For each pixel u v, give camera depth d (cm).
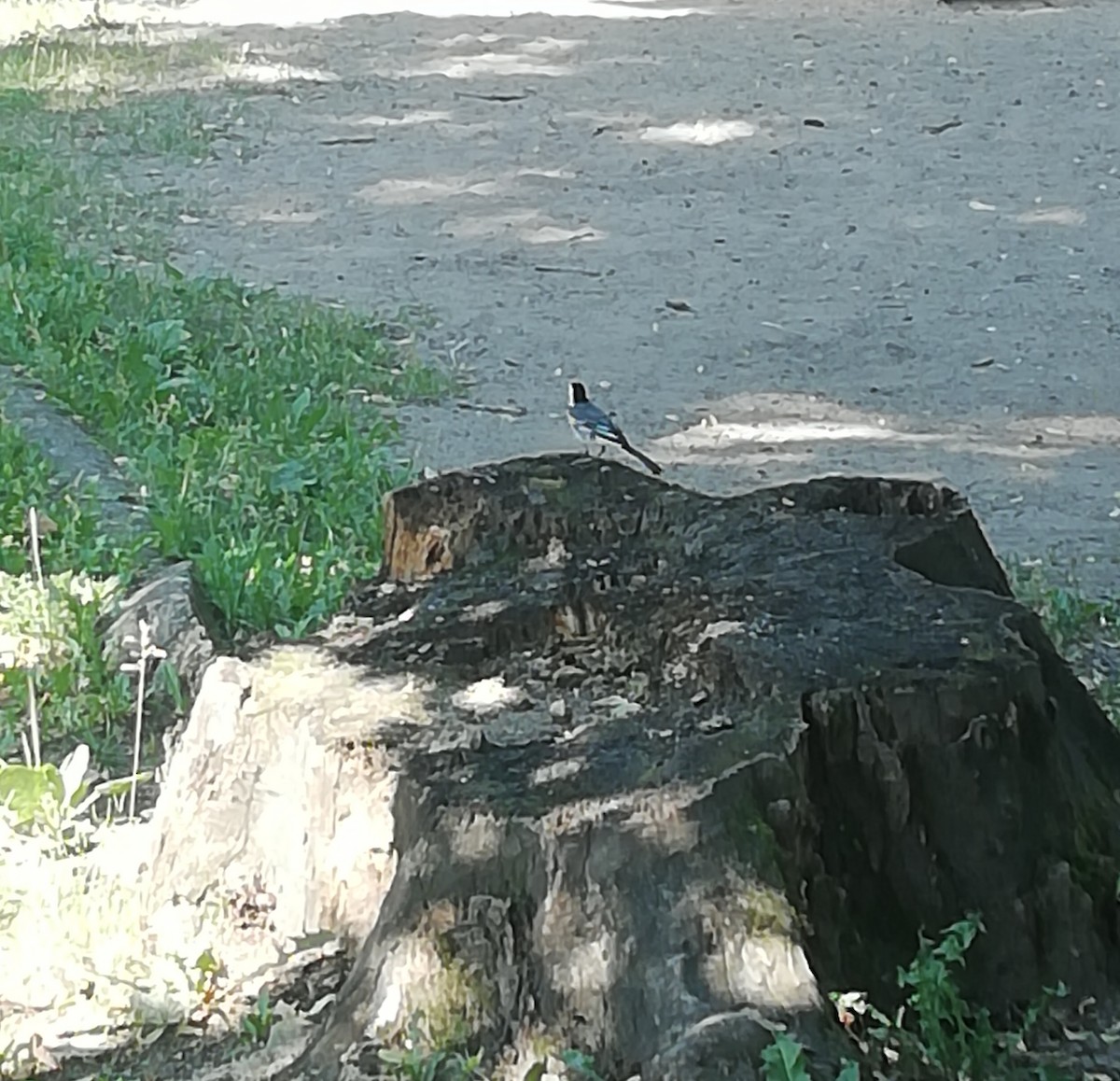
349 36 2245
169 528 762
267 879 482
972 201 1495
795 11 2406
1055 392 1037
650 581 508
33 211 1397
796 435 966
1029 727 457
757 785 419
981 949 448
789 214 1459
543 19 2378
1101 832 474
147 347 1037
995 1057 426
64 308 1107
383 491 834
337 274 1282
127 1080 434
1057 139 1705
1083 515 852
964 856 448
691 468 918
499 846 412
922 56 2095
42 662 658
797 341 1133
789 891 414
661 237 1389
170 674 639
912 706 443
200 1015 454
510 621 498
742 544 526
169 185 1538
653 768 424
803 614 482
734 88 1942
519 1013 407
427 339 1134
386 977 416
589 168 1611
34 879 508
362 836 454
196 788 493
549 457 580
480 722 457
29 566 739
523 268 1301
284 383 1012
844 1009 411
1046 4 2408
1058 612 715
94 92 1877
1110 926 461
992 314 1192
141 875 511
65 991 463
